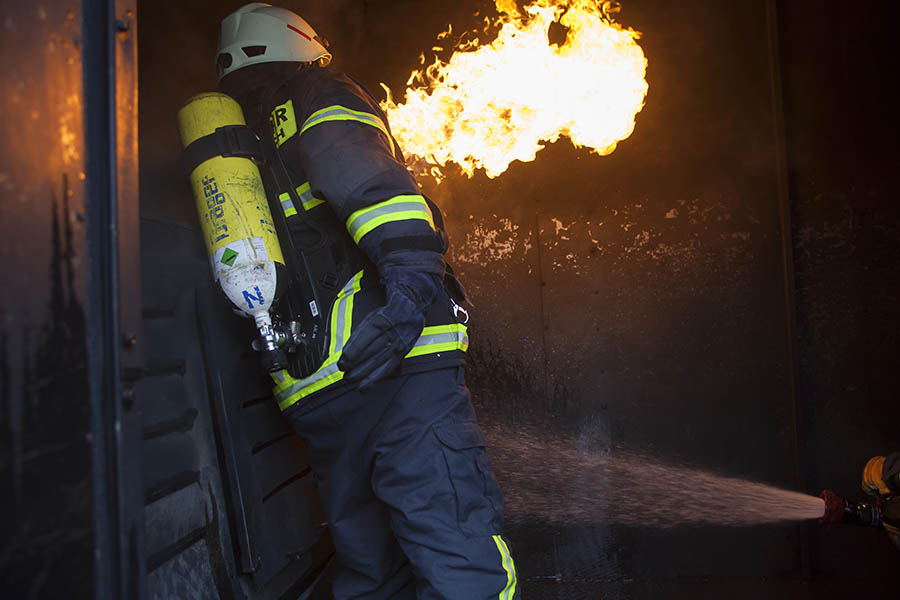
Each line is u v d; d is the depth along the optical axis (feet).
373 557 5.67
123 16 3.36
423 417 5.22
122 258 3.23
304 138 5.11
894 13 9.11
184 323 5.49
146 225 5.26
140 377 3.33
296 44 5.94
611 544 9.81
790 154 9.39
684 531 9.66
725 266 9.55
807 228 9.37
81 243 3.01
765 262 9.46
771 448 9.45
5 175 2.62
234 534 5.50
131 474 3.18
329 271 5.30
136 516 3.21
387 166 4.96
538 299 9.99
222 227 5.00
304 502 6.54
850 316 9.28
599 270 9.85
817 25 9.29
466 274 10.16
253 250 4.97
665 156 9.66
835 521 7.20
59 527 2.76
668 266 9.69
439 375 5.38
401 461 5.16
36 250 2.75
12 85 2.69
